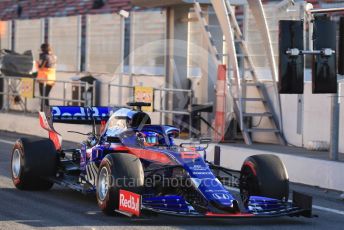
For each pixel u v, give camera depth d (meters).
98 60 40.25
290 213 15.66
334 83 21.05
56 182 18.66
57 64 43.16
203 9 32.91
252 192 16.91
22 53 44.81
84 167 18.91
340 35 21.22
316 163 22.80
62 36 42.94
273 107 30.20
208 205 15.16
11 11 58.50
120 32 38.44
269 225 16.09
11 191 19.72
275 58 30.86
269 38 28.95
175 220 16.16
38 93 40.75
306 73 31.11
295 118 29.27
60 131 34.44
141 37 37.50
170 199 15.49
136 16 37.84
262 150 26.00
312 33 21.34
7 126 37.91
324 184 22.44
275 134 29.94
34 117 36.03
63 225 15.37
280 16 30.52
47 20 44.47
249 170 17.06
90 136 19.52
